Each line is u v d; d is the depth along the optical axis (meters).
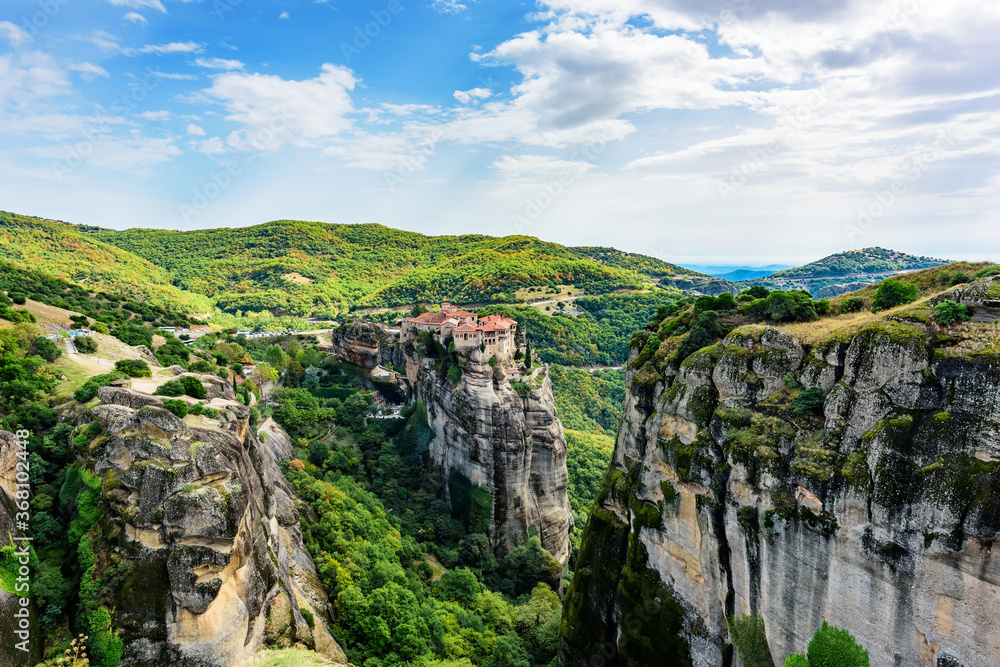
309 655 42.53
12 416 44.31
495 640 64.81
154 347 92.81
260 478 50.59
